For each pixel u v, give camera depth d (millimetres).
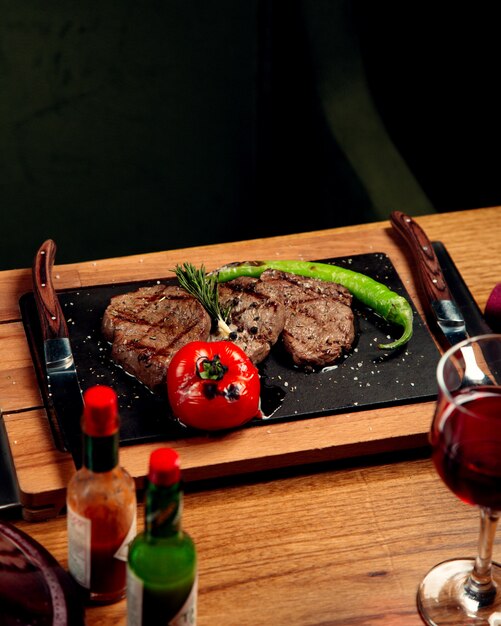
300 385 1131
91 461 877
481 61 1731
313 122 1757
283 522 1035
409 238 1288
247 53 1697
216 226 1900
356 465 1087
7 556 960
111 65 1661
